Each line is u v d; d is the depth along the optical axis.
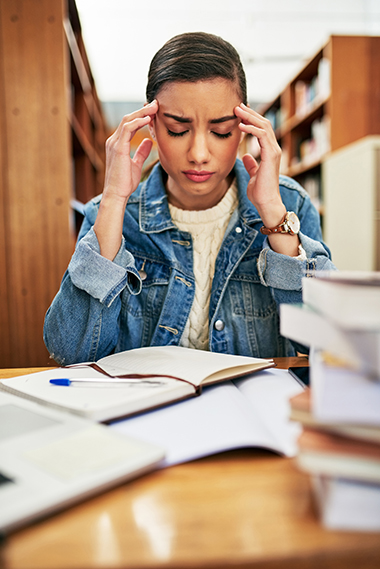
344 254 3.14
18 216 2.13
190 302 1.09
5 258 2.12
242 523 0.34
